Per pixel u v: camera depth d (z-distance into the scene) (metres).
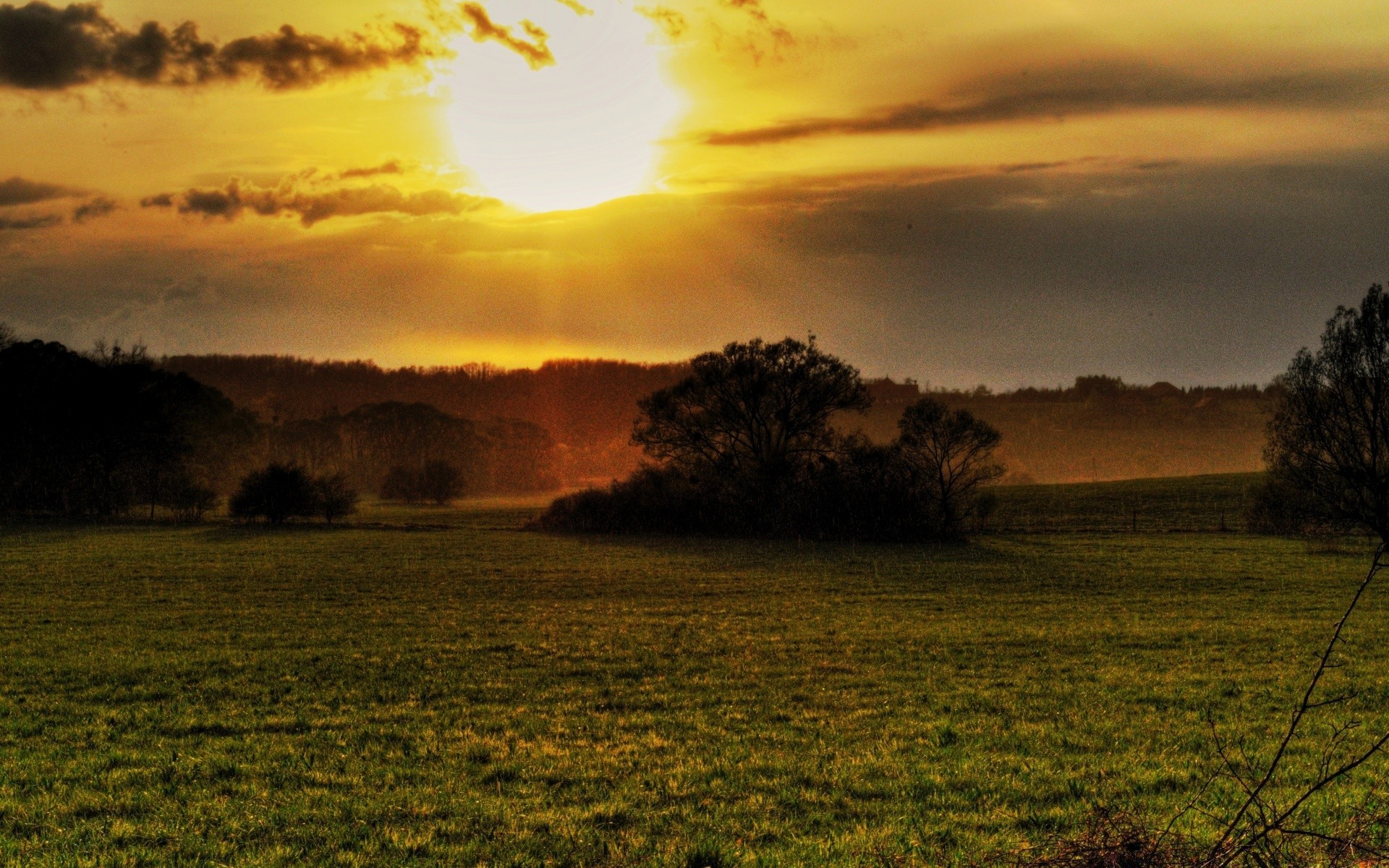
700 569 46.56
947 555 53.25
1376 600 33.34
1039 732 14.91
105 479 86.62
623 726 15.70
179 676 20.38
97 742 14.66
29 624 28.52
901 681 19.47
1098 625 27.75
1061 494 97.62
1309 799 10.84
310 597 35.28
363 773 12.78
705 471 71.62
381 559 51.06
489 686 19.19
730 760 13.35
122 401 88.06
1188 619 29.03
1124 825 8.39
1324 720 15.45
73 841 10.02
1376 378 44.84
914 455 65.31
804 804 11.33
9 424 85.69
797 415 70.62
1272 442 48.81
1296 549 54.03
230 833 10.30
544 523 74.19
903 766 12.91
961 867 8.80
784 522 65.06
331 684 19.44
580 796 11.77
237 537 65.88
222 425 123.81
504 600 34.88
